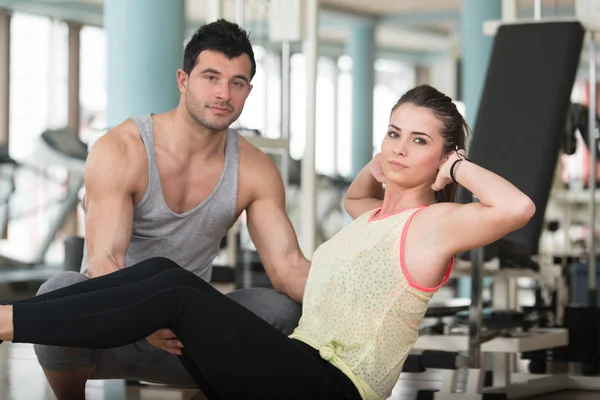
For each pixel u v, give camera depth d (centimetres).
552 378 404
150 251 303
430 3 1366
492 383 401
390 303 228
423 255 224
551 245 958
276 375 224
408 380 435
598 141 490
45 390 390
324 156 1633
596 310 491
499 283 410
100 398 377
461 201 364
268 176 308
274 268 301
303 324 241
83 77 1283
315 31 543
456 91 1489
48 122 1229
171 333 234
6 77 1170
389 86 1786
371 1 1355
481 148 423
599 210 906
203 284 224
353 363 231
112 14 606
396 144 237
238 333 222
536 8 459
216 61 277
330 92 1638
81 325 214
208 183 301
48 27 1230
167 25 604
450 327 383
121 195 288
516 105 426
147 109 602
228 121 283
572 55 427
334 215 1392
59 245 1239
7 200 905
